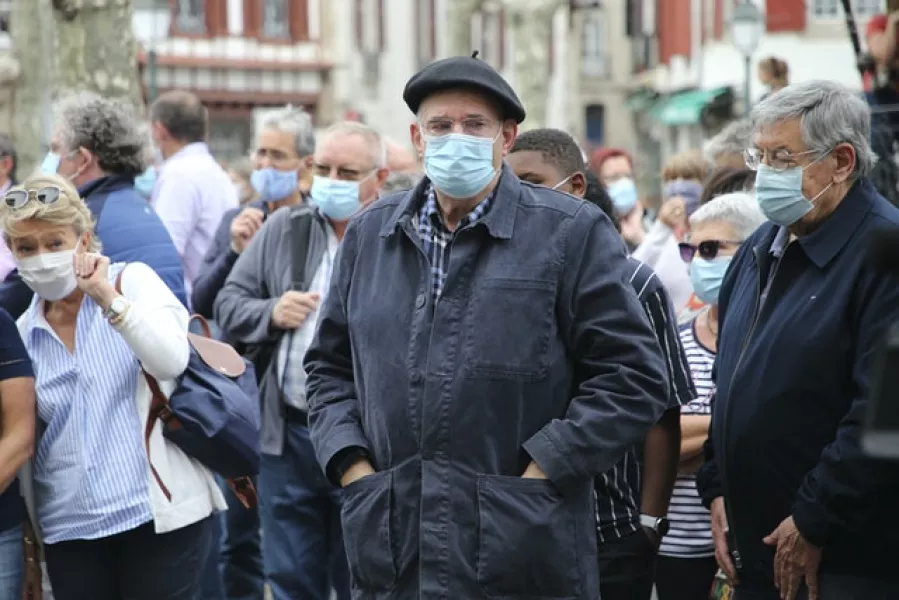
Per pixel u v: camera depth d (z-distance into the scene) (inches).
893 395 233.6
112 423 536.4
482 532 425.1
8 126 3056.1
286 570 661.3
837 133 451.5
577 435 427.2
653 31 4702.3
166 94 845.2
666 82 4483.3
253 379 564.1
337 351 468.8
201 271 770.8
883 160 788.0
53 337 540.4
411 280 442.9
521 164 539.5
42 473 541.3
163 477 536.4
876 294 437.4
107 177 642.8
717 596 522.9
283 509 660.1
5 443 524.4
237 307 663.1
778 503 457.4
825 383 447.5
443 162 433.7
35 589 552.1
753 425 457.4
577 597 432.1
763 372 456.1
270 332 652.1
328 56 4389.8
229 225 775.1
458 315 432.8
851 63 3361.2
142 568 542.9
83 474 534.9
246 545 728.3
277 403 653.9
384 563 436.5
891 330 237.3
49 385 537.6
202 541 554.6
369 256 454.0
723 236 573.3
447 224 446.0
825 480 436.1
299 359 651.5
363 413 450.0
